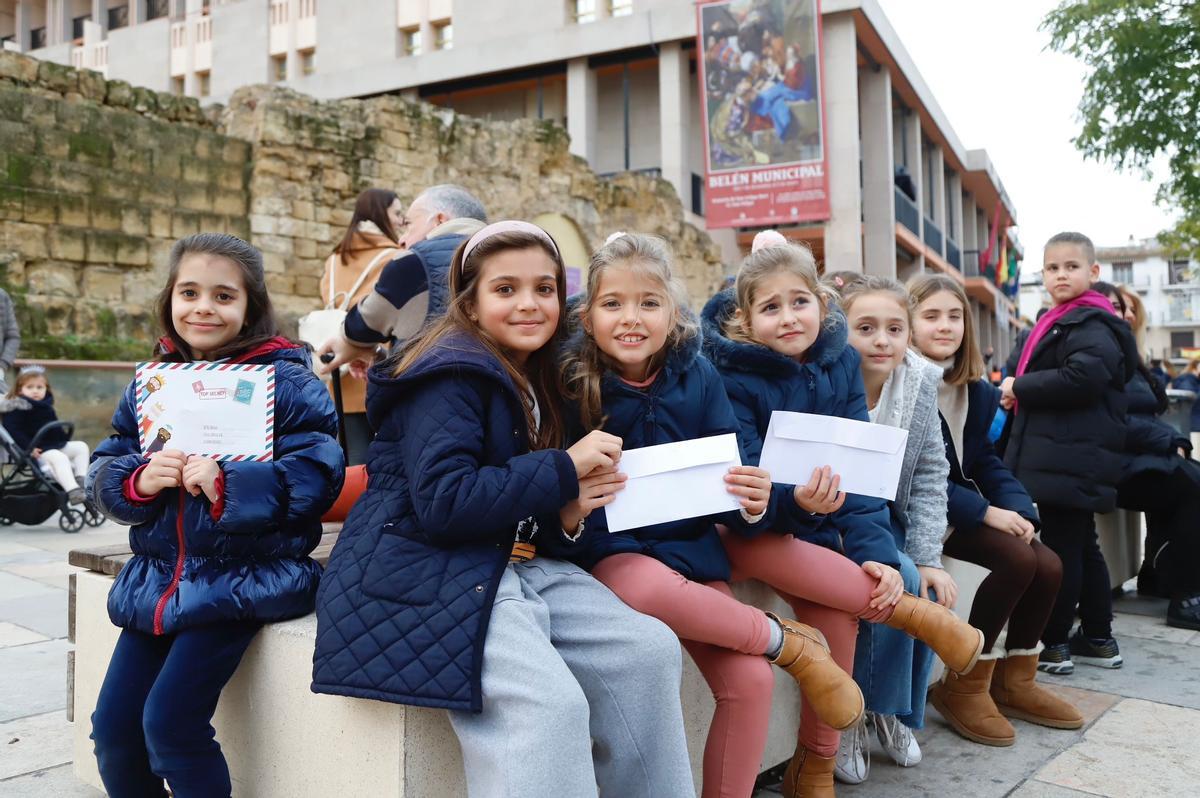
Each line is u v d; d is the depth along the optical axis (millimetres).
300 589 2023
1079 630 4082
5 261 9219
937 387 3197
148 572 1988
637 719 1806
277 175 11164
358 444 3773
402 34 24969
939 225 26203
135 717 1958
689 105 20922
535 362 2162
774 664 2209
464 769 1813
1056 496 3719
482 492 1729
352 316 3314
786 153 17891
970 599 3686
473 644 1659
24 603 4621
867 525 2600
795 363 2521
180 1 31219
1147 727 3184
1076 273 3830
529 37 21359
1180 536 4645
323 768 1879
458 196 3557
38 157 9484
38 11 35219
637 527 2027
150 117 10727
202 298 2098
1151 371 4680
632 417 2172
